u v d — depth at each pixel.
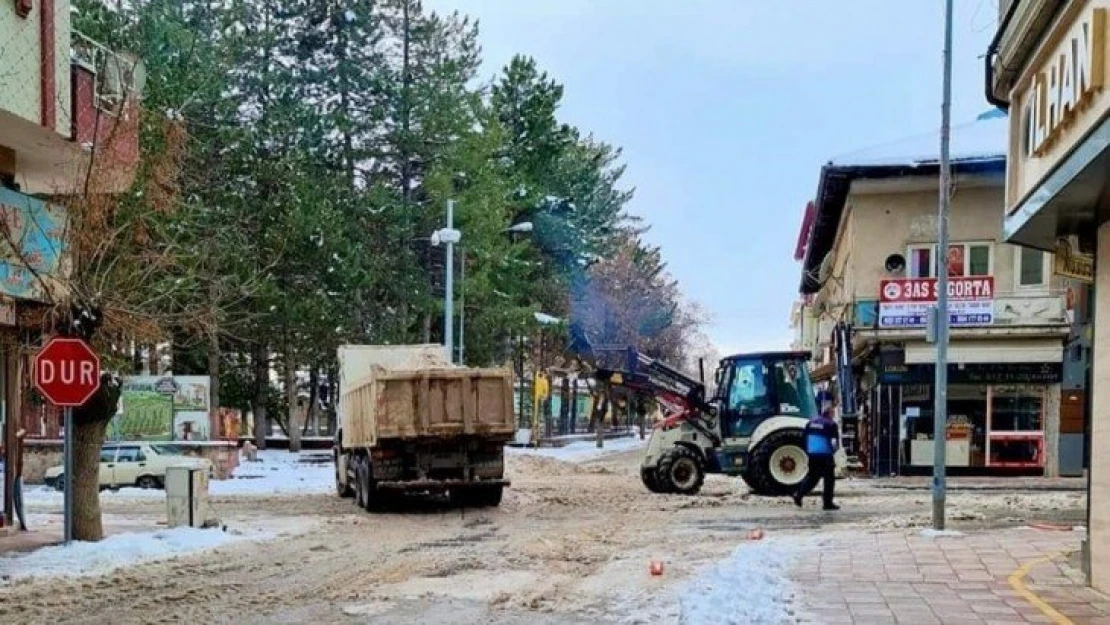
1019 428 27.28
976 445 27.41
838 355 29.77
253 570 11.85
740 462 21.50
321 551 13.53
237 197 34.12
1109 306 9.05
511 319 41.28
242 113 39.72
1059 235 10.07
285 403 45.62
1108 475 9.02
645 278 62.34
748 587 9.43
